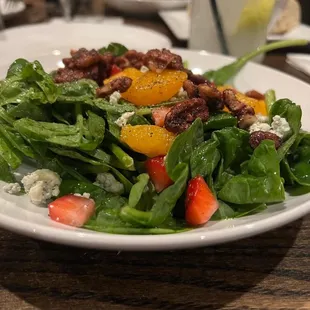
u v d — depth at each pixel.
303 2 0.59
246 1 0.34
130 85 0.21
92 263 0.17
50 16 0.51
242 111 0.21
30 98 0.20
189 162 0.18
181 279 0.17
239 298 0.16
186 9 0.51
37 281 0.17
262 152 0.18
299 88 0.27
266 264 0.18
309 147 0.20
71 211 0.16
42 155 0.19
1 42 0.37
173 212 0.18
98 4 0.52
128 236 0.14
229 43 0.36
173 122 0.19
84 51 0.25
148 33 0.41
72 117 0.21
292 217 0.16
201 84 0.21
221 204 0.18
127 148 0.20
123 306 0.16
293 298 0.16
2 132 0.20
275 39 0.41
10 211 0.16
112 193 0.19
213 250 0.18
